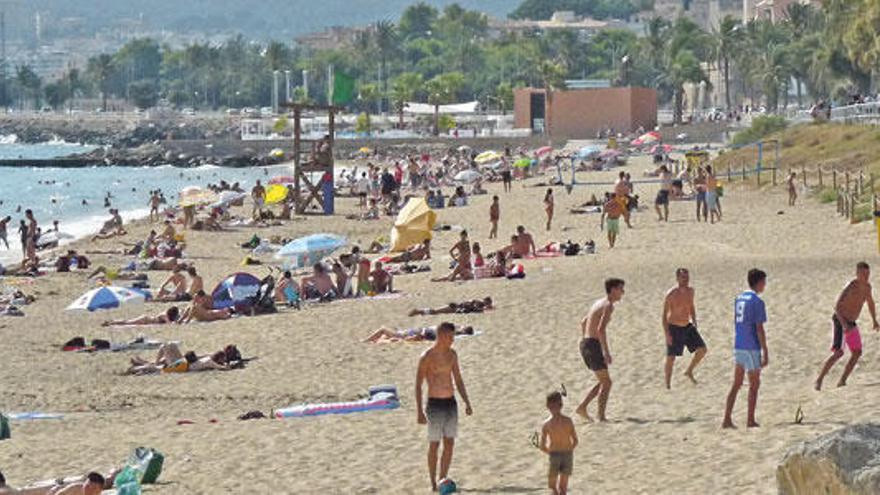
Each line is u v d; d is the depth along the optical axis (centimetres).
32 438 3250
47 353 4503
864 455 1748
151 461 2719
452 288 5266
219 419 3381
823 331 3794
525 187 11644
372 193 11312
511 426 2995
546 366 3700
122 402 3691
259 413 3366
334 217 9856
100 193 16712
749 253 5747
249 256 7494
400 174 12775
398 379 3738
